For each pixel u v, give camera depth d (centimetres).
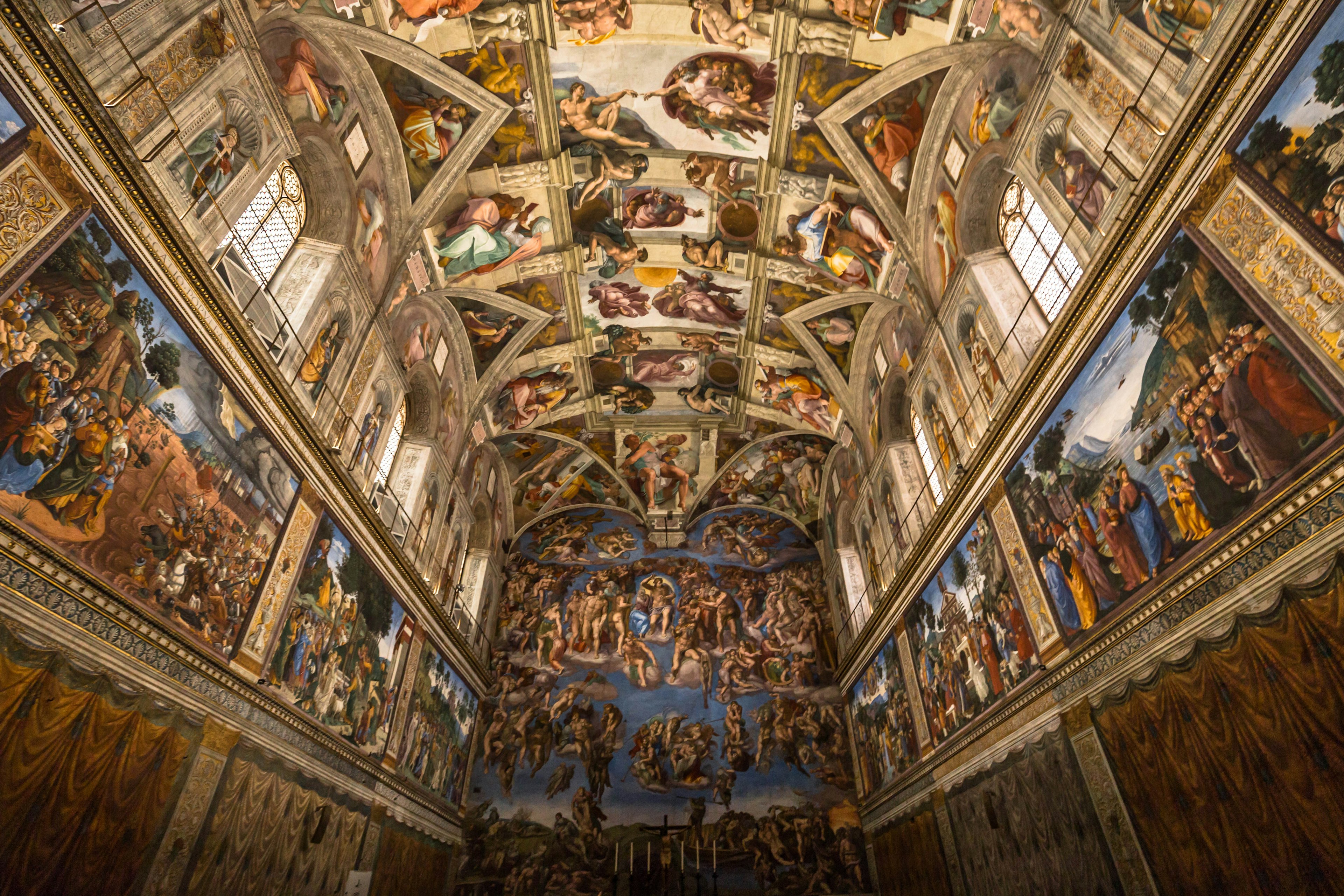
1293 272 619
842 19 1248
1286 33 629
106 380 716
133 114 758
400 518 1571
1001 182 1195
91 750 689
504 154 1510
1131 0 833
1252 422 667
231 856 923
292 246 1183
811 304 1870
